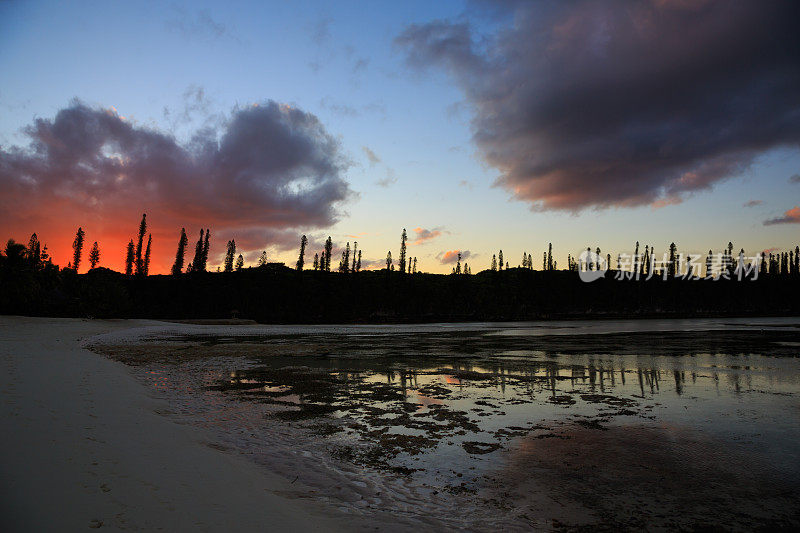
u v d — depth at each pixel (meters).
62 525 4.27
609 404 13.02
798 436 9.85
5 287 51.88
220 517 4.99
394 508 6.19
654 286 121.19
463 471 7.76
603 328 56.97
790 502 6.59
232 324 66.19
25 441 6.70
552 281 124.00
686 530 5.73
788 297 113.69
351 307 97.62
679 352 26.72
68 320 50.56
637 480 7.39
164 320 66.00
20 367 14.94
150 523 4.55
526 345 32.31
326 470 7.65
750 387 15.52
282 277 109.31
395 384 16.16
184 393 14.06
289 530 4.92
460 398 13.81
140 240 115.69
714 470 7.84
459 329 57.41
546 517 6.05
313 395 14.14
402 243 127.12
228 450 8.42
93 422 8.45
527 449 8.96
